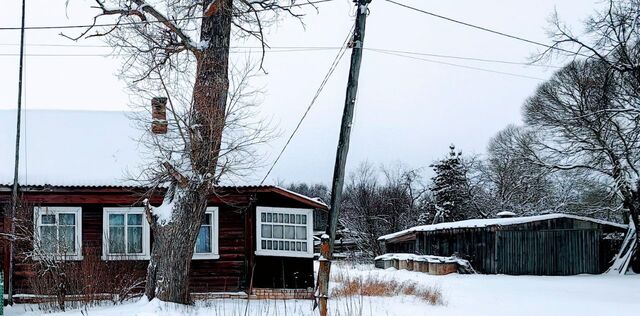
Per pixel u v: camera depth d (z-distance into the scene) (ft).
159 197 69.97
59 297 55.36
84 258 61.26
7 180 66.69
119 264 64.64
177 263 54.70
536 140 134.10
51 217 67.87
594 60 117.29
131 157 73.00
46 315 50.21
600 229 119.34
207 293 66.74
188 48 55.88
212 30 56.44
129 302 57.72
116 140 76.13
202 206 55.52
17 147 62.69
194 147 54.95
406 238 140.05
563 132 124.57
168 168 54.65
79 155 72.84
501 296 73.10
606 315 58.13
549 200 178.40
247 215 71.26
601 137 118.42
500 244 116.06
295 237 72.64
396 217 200.85
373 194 205.46
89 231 68.80
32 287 61.98
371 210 200.85
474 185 198.59
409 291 69.82
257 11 59.67
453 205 182.60
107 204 69.41
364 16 57.21
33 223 61.62
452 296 72.08
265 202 72.13
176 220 54.65
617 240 122.52
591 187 139.44
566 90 128.06
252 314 51.29
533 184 179.52
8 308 59.41
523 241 116.16
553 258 116.57
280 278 71.56
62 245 61.11
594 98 121.60
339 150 56.13
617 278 104.78
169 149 66.85
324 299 51.78
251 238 70.90
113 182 68.59
